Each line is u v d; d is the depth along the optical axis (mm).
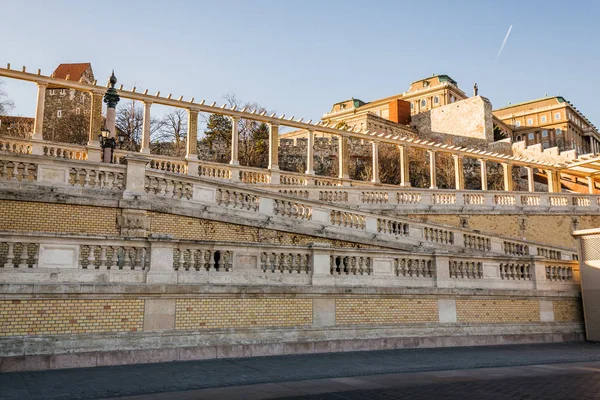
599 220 32094
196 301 12180
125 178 16422
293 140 59125
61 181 15797
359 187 29219
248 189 18531
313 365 11273
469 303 16219
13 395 7883
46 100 73000
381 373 10516
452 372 10789
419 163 63188
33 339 10281
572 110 124375
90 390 8297
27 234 10852
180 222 17000
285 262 13734
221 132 59156
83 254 11477
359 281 14688
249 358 12109
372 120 81562
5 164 15281
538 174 63094
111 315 11148
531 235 30750
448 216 29484
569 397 8289
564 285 18578
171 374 9828
